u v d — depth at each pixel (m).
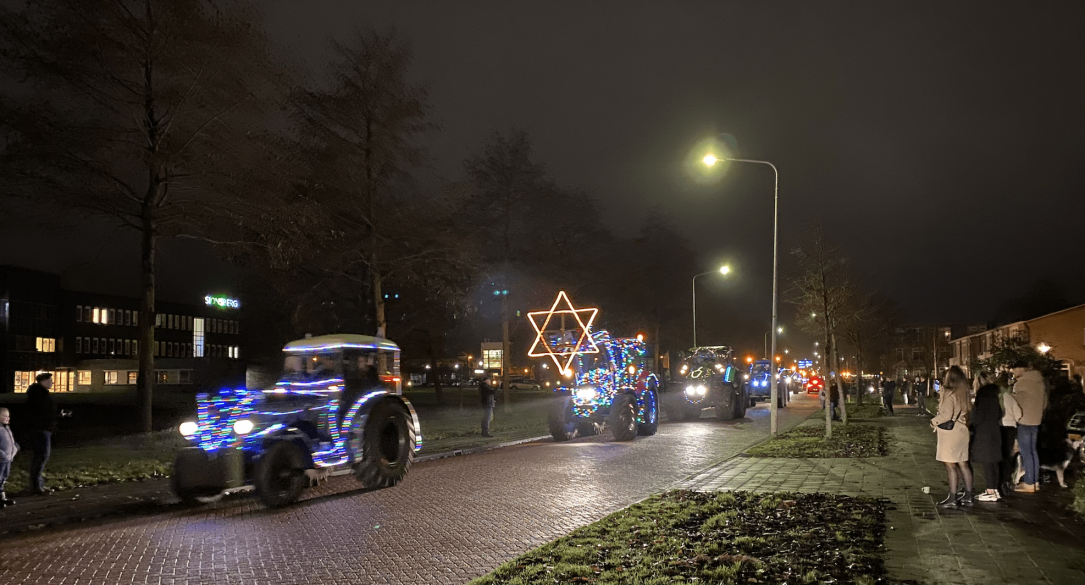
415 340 35.44
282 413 11.09
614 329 40.31
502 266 31.34
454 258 23.97
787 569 6.77
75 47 17.34
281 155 20.19
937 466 13.98
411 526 9.37
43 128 17.23
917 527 8.38
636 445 19.59
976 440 9.70
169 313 82.19
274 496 10.67
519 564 7.19
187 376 63.50
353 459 11.93
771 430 22.61
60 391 66.00
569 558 7.36
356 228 23.86
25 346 62.50
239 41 18.59
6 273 59.97
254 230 20.16
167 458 15.80
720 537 8.16
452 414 33.91
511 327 35.12
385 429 12.67
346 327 30.20
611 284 38.47
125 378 68.38
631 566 7.04
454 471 14.66
